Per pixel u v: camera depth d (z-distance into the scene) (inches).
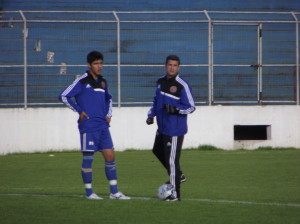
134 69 2694.4
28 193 1358.3
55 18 2913.4
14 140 2465.6
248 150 2534.5
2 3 3004.4
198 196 1291.8
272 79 2748.5
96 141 1172.5
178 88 1167.0
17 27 2792.8
